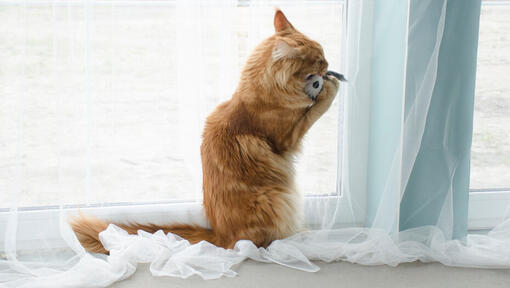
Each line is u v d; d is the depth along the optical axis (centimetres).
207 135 140
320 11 138
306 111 139
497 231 154
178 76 138
